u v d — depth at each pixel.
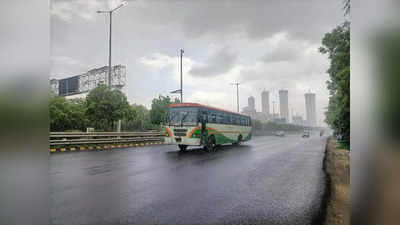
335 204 4.75
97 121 20.27
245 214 4.21
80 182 6.49
